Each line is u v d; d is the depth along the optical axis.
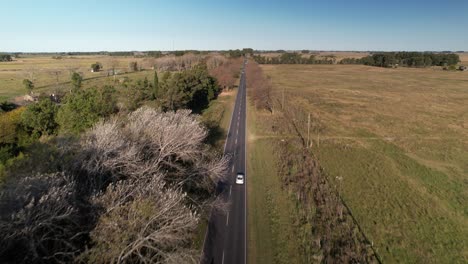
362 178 38.88
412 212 31.09
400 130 61.94
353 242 25.80
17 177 18.66
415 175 40.41
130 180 19.31
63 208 15.96
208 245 24.17
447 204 32.97
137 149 24.11
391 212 30.92
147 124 29.08
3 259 14.11
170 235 16.09
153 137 27.22
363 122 67.94
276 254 23.75
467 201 33.75
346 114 75.38
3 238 13.88
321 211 30.27
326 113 76.19
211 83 92.25
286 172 39.47
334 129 62.06
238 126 62.12
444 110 81.00
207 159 34.59
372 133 59.66
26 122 38.78
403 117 72.88
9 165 24.28
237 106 81.62
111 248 15.25
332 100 93.38
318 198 32.88
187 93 66.00
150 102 50.78
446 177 40.19
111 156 22.75
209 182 30.52
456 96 102.12
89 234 16.05
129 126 28.28
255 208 30.28
